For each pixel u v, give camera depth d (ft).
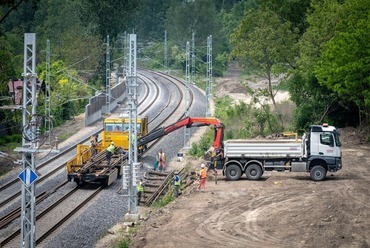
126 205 158.30
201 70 552.41
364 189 161.07
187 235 127.13
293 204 146.10
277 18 258.57
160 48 636.07
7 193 175.22
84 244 127.13
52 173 199.00
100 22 465.06
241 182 174.09
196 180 180.45
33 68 114.11
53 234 134.92
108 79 335.47
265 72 270.26
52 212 151.84
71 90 332.19
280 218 135.23
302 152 172.86
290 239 122.11
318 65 235.20
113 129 214.48
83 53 414.82
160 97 379.76
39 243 127.85
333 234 123.75
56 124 302.45
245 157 176.14
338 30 238.48
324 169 172.86
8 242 128.77
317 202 147.02
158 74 513.04
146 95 390.21
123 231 134.92
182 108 338.34
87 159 193.98
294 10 302.86
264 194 158.20
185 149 233.76
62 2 533.14
